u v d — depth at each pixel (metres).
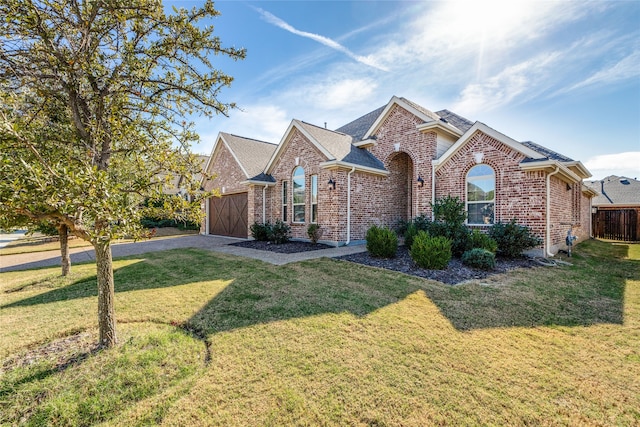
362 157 15.00
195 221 4.42
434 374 3.38
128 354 3.82
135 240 3.63
